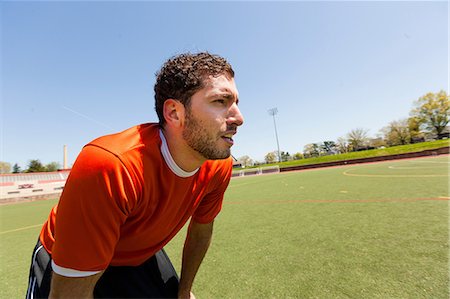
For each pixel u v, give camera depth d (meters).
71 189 0.69
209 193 1.25
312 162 31.56
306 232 2.98
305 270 1.97
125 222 0.85
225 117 0.78
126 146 0.75
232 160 1.28
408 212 3.43
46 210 8.31
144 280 1.17
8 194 14.52
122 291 1.08
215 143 0.78
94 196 0.68
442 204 3.71
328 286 1.70
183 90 0.77
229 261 2.31
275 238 2.87
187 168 0.88
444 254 2.00
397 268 1.84
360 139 52.06
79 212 0.69
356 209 3.96
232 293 1.74
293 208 4.66
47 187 16.48
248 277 1.95
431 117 38.84
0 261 2.97
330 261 2.09
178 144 0.83
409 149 26.77
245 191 9.04
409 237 2.45
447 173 7.76
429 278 1.66
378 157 25.20
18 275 2.49
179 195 0.93
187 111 0.77
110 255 0.79
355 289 1.63
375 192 5.42
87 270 0.74
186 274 1.34
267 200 6.12
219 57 0.82
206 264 2.28
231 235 3.19
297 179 12.34
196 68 0.77
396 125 44.81
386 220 3.14
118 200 0.71
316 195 6.01
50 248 1.06
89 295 0.79
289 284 1.78
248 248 2.62
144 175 0.76
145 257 1.11
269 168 30.25
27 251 3.37
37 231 4.74
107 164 0.68
